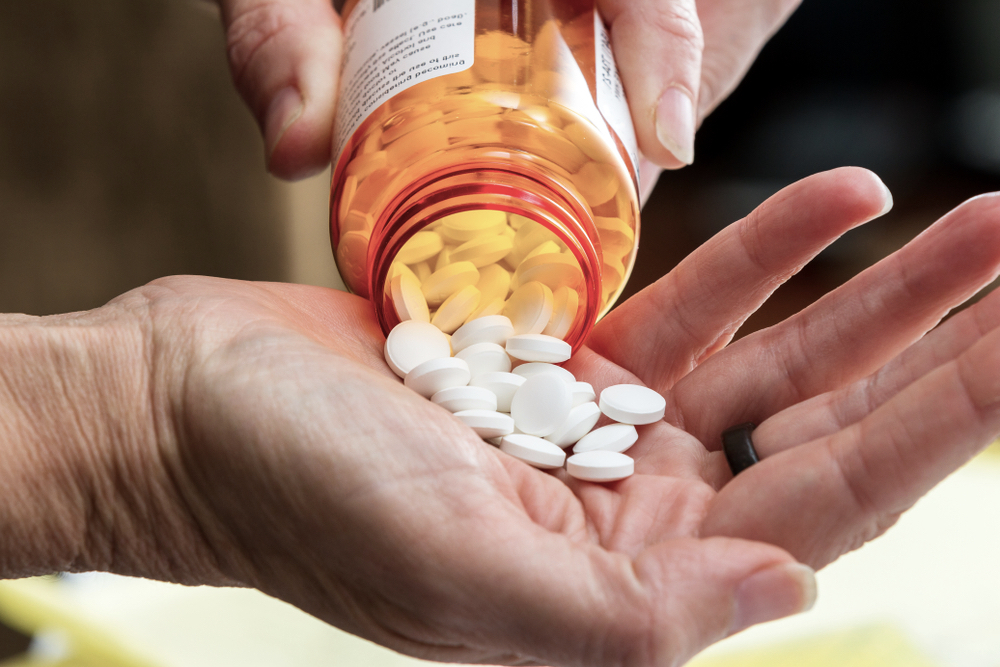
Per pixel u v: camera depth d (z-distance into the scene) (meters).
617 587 0.69
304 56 1.24
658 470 0.95
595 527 0.83
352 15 1.24
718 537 0.72
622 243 1.15
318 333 1.04
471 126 1.03
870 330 1.01
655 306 1.19
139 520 0.92
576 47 1.10
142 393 0.87
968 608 1.37
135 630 1.31
